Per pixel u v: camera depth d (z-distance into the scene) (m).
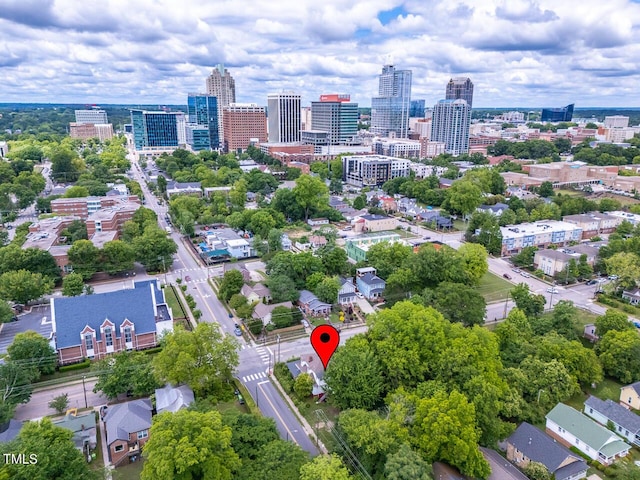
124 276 152.12
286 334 116.31
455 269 127.75
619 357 96.38
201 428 63.50
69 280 128.88
